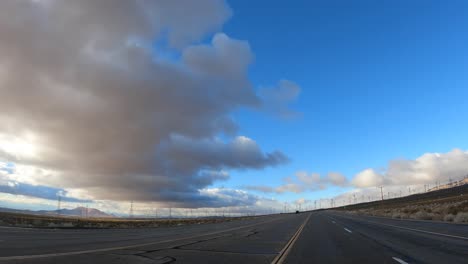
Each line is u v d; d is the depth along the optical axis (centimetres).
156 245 1811
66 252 1414
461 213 3747
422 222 3647
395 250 1488
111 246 1728
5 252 1381
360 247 1648
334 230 2941
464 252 1373
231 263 1204
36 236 2402
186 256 1373
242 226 4262
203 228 4047
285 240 2152
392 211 7550
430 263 1138
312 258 1334
